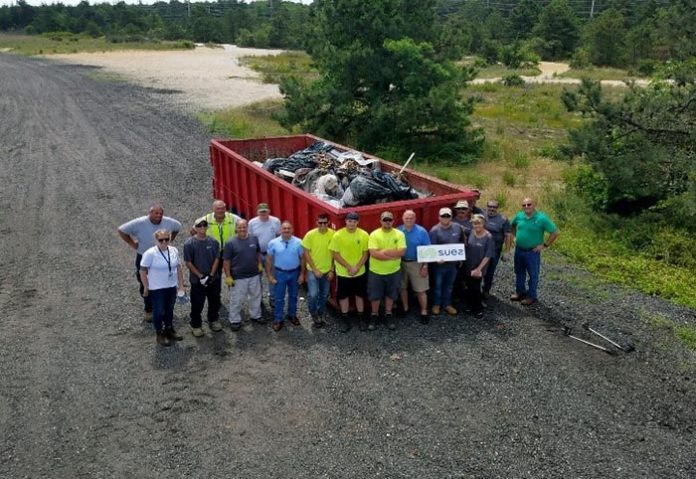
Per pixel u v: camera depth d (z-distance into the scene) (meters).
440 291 9.27
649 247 11.79
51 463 6.18
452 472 5.99
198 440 6.50
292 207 10.38
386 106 20.27
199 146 21.80
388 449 6.32
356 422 6.75
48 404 7.13
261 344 8.52
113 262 11.53
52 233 13.16
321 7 21.97
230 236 9.10
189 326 9.10
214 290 8.72
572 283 10.44
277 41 84.69
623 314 9.24
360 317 9.02
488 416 6.84
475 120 27.61
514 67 57.69
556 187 16.20
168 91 36.75
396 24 20.88
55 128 25.20
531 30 75.75
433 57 21.08
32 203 15.30
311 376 7.66
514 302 9.80
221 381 7.59
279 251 8.66
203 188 16.55
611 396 7.20
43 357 8.18
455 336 8.66
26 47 73.62
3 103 31.55
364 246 8.80
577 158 19.06
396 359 8.03
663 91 13.62
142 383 7.55
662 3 69.12
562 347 8.30
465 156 19.91
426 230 9.58
